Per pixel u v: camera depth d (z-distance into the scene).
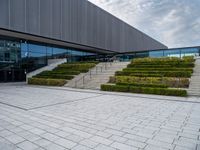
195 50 23.34
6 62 21.34
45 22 22.59
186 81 12.60
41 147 4.04
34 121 5.95
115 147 4.02
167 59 20.00
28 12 20.56
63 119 6.18
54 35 23.83
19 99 10.16
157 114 6.82
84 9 29.20
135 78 14.37
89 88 15.34
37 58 25.00
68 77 18.84
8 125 5.55
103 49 33.56
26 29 20.28
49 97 10.88
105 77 17.33
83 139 4.47
